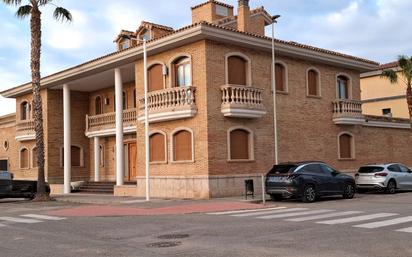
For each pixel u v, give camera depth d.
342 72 30.80
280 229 12.30
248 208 18.53
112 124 32.38
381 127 33.84
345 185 22.69
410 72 32.66
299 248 9.60
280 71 27.27
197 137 23.72
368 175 25.95
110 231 13.03
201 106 23.59
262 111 24.86
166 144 25.20
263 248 9.70
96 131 33.41
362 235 11.02
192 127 23.97
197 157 23.69
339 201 21.31
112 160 35.03
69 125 33.44
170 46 24.81
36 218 17.11
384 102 43.69
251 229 12.45
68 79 32.31
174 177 24.64
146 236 11.92
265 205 19.47
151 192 25.88
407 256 8.65
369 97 44.84
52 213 18.55
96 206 20.56
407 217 14.27
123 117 30.84
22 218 17.27
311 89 28.89
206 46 23.61
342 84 31.22
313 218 14.54
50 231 13.52
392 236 10.80
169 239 11.29
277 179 21.05
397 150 35.16
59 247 10.72
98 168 33.84
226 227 12.98
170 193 24.81
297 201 21.72
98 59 28.52
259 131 25.56
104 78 32.31
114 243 11.04
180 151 24.67
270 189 21.27
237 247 9.91
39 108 24.59
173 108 24.05
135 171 32.41
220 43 24.25
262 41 25.12
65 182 32.59
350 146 31.23
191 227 13.23
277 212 16.81
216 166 23.48
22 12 24.55
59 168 35.31
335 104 29.75
